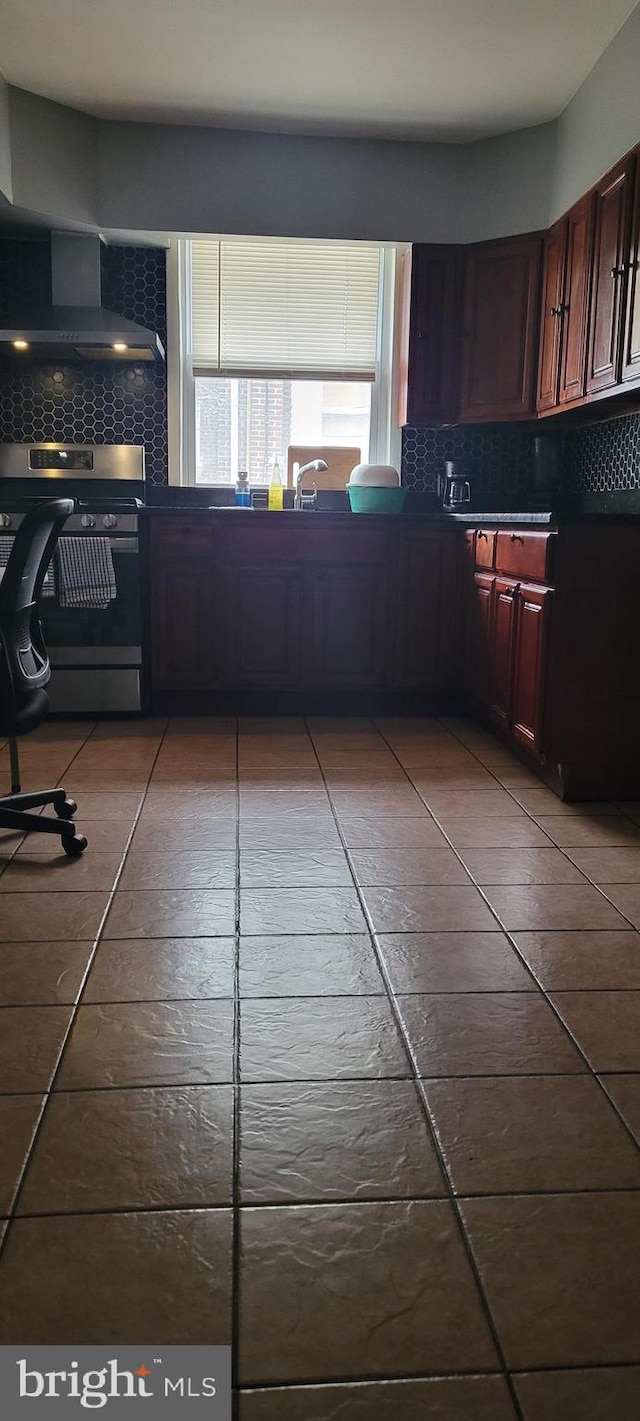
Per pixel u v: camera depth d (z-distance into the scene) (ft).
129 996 5.82
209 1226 3.96
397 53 11.72
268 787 10.35
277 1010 5.69
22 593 7.91
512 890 7.55
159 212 14.05
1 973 6.09
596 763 9.93
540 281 13.87
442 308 14.62
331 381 16.06
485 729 13.28
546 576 9.82
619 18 10.89
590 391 12.07
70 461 14.87
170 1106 4.75
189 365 15.70
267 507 15.97
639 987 6.03
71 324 13.91
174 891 7.45
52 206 13.33
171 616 13.69
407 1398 3.22
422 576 13.93
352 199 14.35
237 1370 3.31
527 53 11.70
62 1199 4.09
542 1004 5.82
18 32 11.24
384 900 7.33
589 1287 3.69
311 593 13.80
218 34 11.31
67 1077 4.98
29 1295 3.60
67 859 8.13
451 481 15.42
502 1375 3.32
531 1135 4.58
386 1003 5.80
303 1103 4.80
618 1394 3.25
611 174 11.27
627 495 13.12
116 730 13.05
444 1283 3.69
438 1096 4.88
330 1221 4.00
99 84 12.64
